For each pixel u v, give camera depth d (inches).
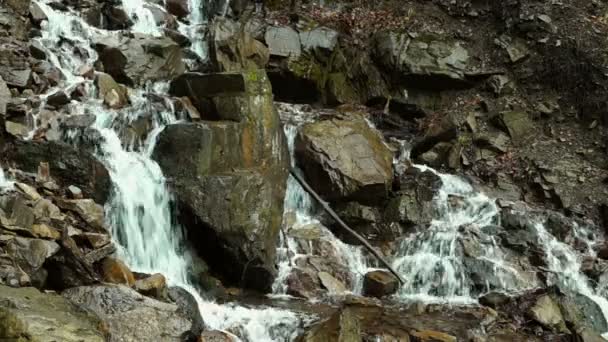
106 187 329.7
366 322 324.2
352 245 411.5
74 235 293.1
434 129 490.6
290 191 430.0
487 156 487.8
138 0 508.1
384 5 575.2
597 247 425.1
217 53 491.2
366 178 429.4
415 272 391.5
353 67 541.0
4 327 212.8
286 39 530.6
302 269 371.6
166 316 263.9
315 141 436.1
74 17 458.3
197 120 394.0
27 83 374.9
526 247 412.5
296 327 304.5
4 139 324.8
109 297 265.0
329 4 576.7
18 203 278.2
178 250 353.1
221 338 271.1
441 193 448.8
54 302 242.7
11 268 256.4
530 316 347.3
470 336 318.3
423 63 529.7
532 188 470.0
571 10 549.3
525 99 522.6
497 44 543.8
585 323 353.4
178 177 354.0
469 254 399.2
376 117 524.4
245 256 348.5
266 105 395.5
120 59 432.5
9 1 420.2
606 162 478.3
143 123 377.1
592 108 503.5
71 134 349.4
